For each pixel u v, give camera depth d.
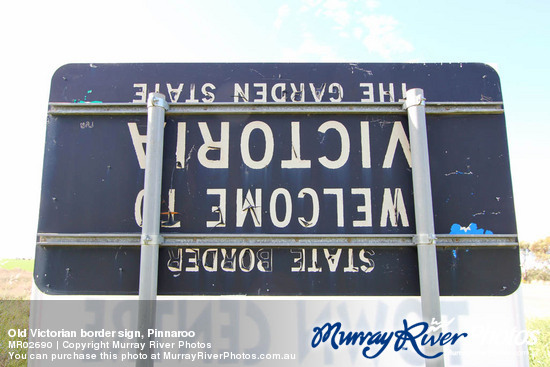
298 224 2.17
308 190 2.21
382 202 2.19
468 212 2.18
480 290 2.10
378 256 2.14
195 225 2.17
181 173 2.22
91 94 2.34
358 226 2.16
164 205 2.19
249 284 2.12
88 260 2.16
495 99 2.30
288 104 2.27
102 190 2.23
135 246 2.17
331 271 2.12
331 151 2.25
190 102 2.28
